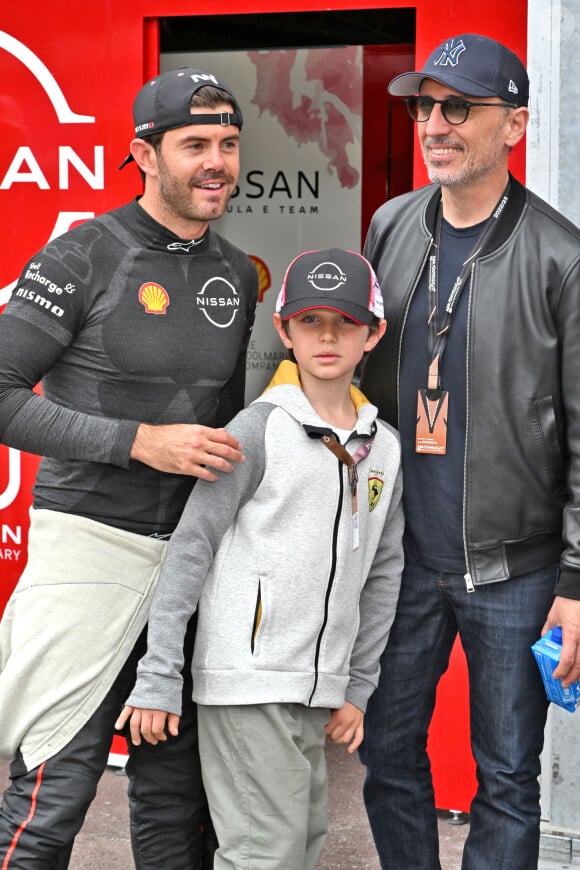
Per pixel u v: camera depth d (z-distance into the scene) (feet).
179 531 7.19
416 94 7.77
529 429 7.59
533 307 7.51
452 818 10.90
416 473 7.97
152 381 7.52
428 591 8.12
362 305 7.29
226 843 7.33
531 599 7.82
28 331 7.25
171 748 7.98
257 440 7.22
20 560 11.66
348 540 7.40
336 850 10.38
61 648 7.51
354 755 12.45
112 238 7.50
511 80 7.45
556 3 9.21
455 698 10.69
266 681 7.13
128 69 10.78
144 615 7.61
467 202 7.69
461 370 7.70
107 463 7.32
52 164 11.09
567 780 10.00
